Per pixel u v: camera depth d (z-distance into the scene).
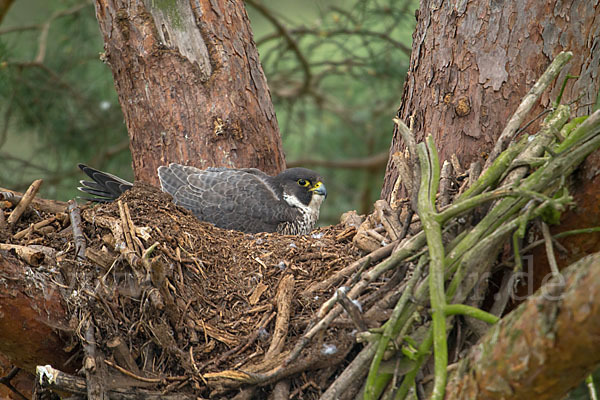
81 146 13.09
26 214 6.56
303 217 9.42
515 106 6.45
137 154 8.67
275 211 8.97
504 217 4.74
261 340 5.64
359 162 14.74
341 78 14.66
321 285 5.98
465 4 6.66
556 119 5.35
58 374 5.18
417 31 7.27
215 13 8.45
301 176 9.64
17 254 5.46
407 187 5.89
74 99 12.95
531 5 6.42
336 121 15.30
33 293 5.42
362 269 5.38
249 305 6.01
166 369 5.55
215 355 5.61
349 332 5.22
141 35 8.27
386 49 12.65
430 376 4.78
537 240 5.02
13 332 5.39
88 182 9.02
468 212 5.03
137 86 8.41
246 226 8.80
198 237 6.54
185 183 8.41
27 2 13.55
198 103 8.36
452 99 6.69
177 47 8.30
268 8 13.23
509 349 3.79
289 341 5.55
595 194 4.76
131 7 8.29
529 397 3.81
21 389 6.80
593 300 3.36
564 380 3.68
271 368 5.28
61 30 12.99
